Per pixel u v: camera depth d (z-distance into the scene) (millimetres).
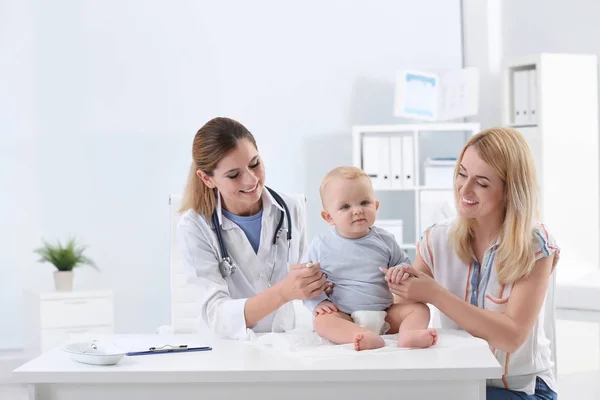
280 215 2189
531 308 1836
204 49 5039
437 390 1480
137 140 4949
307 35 5191
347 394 1484
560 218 4758
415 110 5020
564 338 4445
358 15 5258
